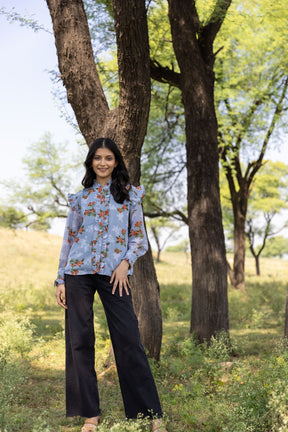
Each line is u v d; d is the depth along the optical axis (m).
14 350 4.82
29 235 40.59
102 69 7.51
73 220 2.99
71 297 2.92
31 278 18.78
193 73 6.55
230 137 14.11
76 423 3.16
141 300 5.09
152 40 7.90
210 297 6.55
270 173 25.88
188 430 3.04
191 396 3.59
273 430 2.65
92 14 6.85
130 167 4.62
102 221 2.93
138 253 3.00
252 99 14.03
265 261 54.88
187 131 6.86
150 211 15.29
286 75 13.75
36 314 8.89
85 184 3.02
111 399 3.74
